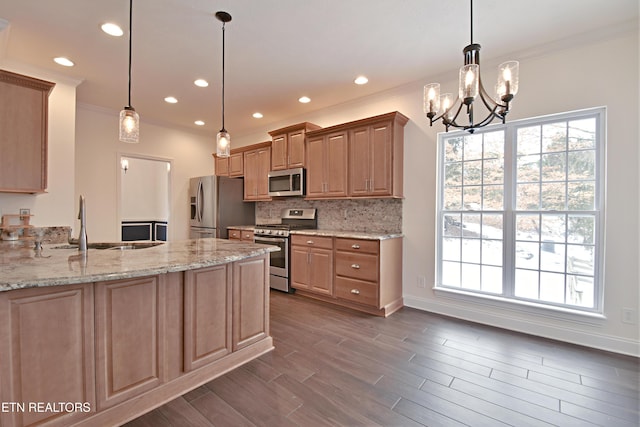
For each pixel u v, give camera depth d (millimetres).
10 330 1291
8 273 1396
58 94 3143
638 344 2322
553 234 2734
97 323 1522
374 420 1619
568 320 2600
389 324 2988
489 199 3074
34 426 1345
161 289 1759
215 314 2037
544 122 2768
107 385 1557
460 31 2449
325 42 2615
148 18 2260
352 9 2174
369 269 3242
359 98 3908
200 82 3408
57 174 3119
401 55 2838
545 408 1721
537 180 2809
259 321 2348
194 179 5203
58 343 1411
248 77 3291
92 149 4172
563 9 2160
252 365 2184
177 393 1825
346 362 2232
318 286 3711
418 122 3461
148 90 3617
